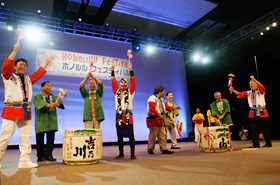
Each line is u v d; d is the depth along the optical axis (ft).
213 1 24.08
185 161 8.09
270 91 28.07
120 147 10.51
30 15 24.77
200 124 24.67
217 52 32.37
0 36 24.86
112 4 24.21
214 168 6.24
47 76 25.86
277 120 27.61
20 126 8.39
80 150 8.25
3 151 7.78
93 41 29.37
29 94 8.61
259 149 12.12
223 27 29.35
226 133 11.96
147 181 4.86
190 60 35.35
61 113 25.70
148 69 32.37
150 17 27.45
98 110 11.80
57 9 25.21
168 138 30.94
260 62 28.76
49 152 10.62
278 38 26.89
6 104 8.01
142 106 30.60
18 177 5.77
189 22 28.68
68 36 28.12
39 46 26.37
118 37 29.01
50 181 5.16
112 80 10.85
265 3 23.84
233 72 31.53
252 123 13.91
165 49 33.27
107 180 5.12
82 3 24.09
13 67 7.92
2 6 23.07
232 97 31.91
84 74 27.76
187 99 34.14
